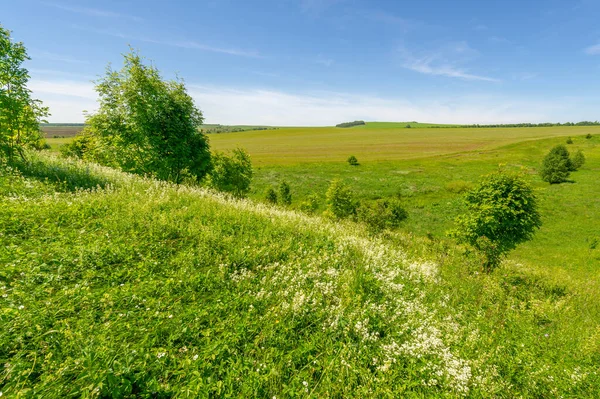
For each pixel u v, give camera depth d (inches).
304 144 4419.3
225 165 1091.3
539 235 1123.3
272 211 397.7
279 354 151.9
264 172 2401.6
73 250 202.1
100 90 634.8
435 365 159.5
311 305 190.5
